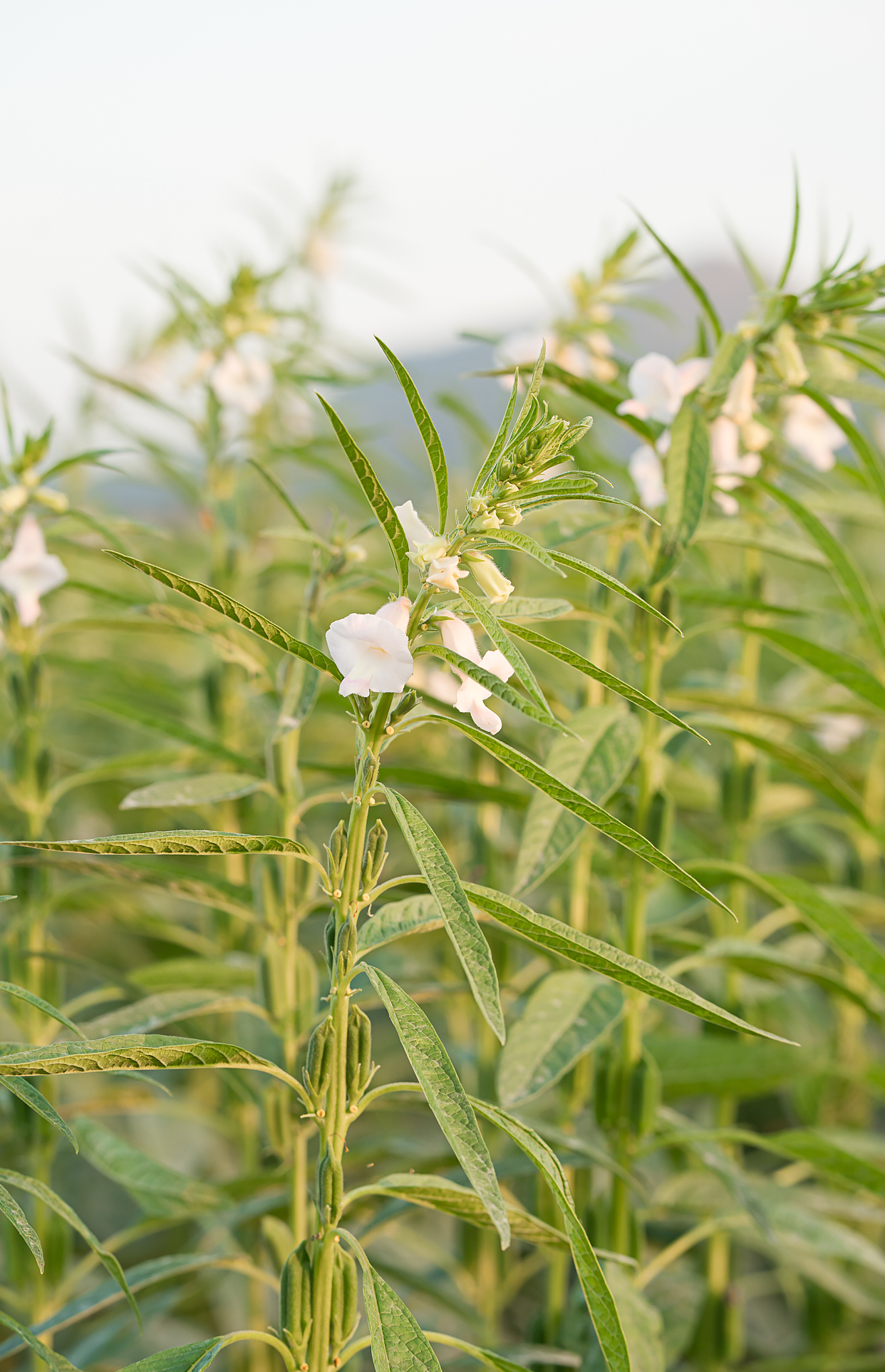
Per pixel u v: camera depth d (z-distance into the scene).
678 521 1.06
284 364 1.40
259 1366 1.20
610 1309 0.94
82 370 1.25
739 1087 1.17
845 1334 1.42
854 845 1.61
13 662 1.16
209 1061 0.94
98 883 1.18
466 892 0.94
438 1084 0.91
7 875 1.28
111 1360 1.28
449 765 1.65
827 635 1.96
